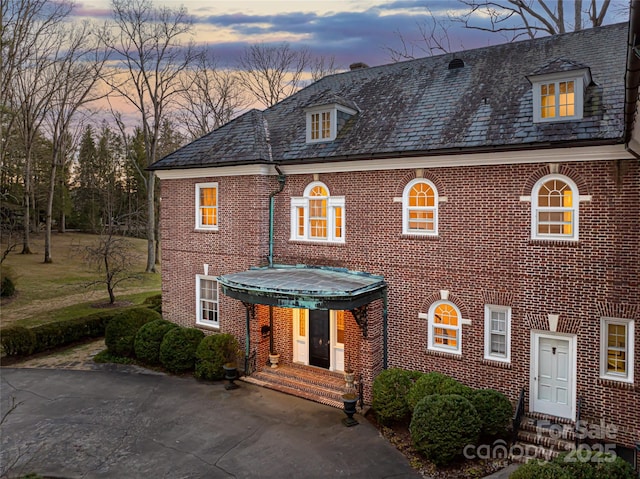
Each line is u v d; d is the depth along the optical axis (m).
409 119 15.13
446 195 13.48
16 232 42.09
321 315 16.16
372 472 10.48
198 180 18.14
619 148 10.97
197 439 12.04
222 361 16.11
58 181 60.19
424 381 12.45
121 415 13.45
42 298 28.86
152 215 38.38
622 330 11.43
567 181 11.83
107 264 28.11
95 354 19.17
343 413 13.55
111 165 69.69
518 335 12.53
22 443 11.83
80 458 11.10
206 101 44.38
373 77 19.30
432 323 13.97
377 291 13.99
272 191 16.94
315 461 10.95
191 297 18.66
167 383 15.98
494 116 13.42
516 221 12.46
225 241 17.47
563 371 12.14
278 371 16.08
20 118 40.75
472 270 13.15
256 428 12.63
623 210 11.10
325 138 16.23
